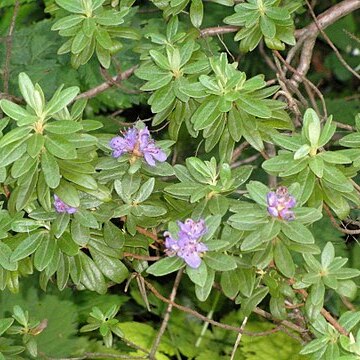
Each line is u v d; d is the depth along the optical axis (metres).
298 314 0.86
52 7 0.98
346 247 1.23
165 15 0.89
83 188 0.75
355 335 0.79
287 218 0.70
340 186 0.73
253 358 1.20
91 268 0.80
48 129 0.71
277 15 0.82
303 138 0.73
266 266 0.75
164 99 0.79
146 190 0.77
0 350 0.86
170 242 0.70
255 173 1.28
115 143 0.76
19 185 0.73
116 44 0.86
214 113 0.75
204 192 0.73
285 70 1.10
